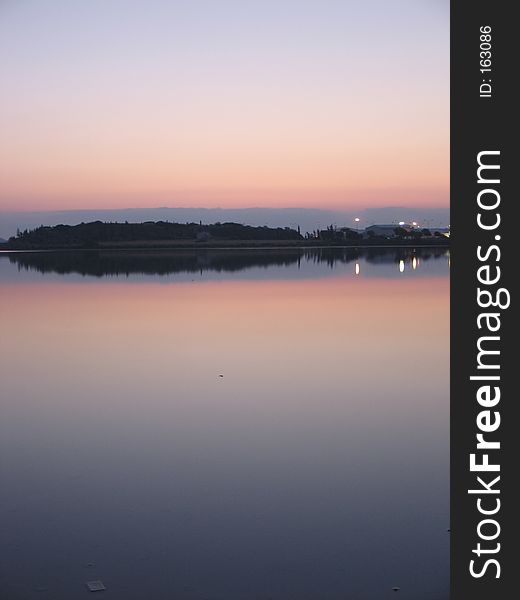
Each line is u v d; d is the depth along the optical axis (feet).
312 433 23.85
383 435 23.56
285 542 16.02
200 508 17.79
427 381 31.42
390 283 83.87
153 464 20.98
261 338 43.52
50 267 134.31
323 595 13.93
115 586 14.23
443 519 17.04
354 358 36.83
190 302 64.08
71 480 19.76
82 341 43.42
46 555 15.49
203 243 330.54
